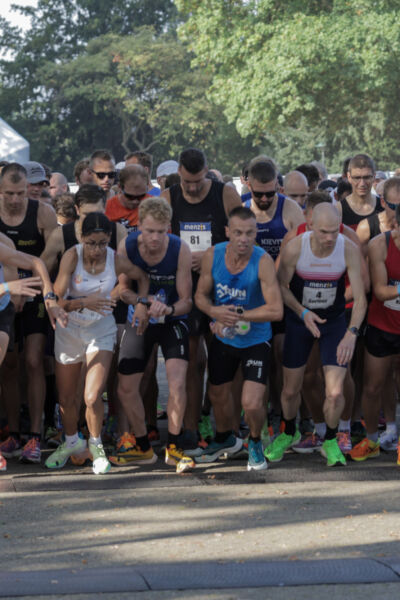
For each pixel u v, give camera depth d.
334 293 11.15
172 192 12.08
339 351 11.05
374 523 8.82
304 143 101.62
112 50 103.44
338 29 56.81
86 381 10.87
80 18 112.25
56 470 11.29
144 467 11.42
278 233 12.37
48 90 108.88
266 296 10.69
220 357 11.16
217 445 11.80
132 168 12.53
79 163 15.80
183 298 10.83
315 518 9.03
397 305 11.48
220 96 62.38
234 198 12.02
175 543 8.15
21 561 7.62
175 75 101.50
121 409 12.21
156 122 101.38
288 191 13.84
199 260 11.88
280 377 12.99
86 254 10.60
